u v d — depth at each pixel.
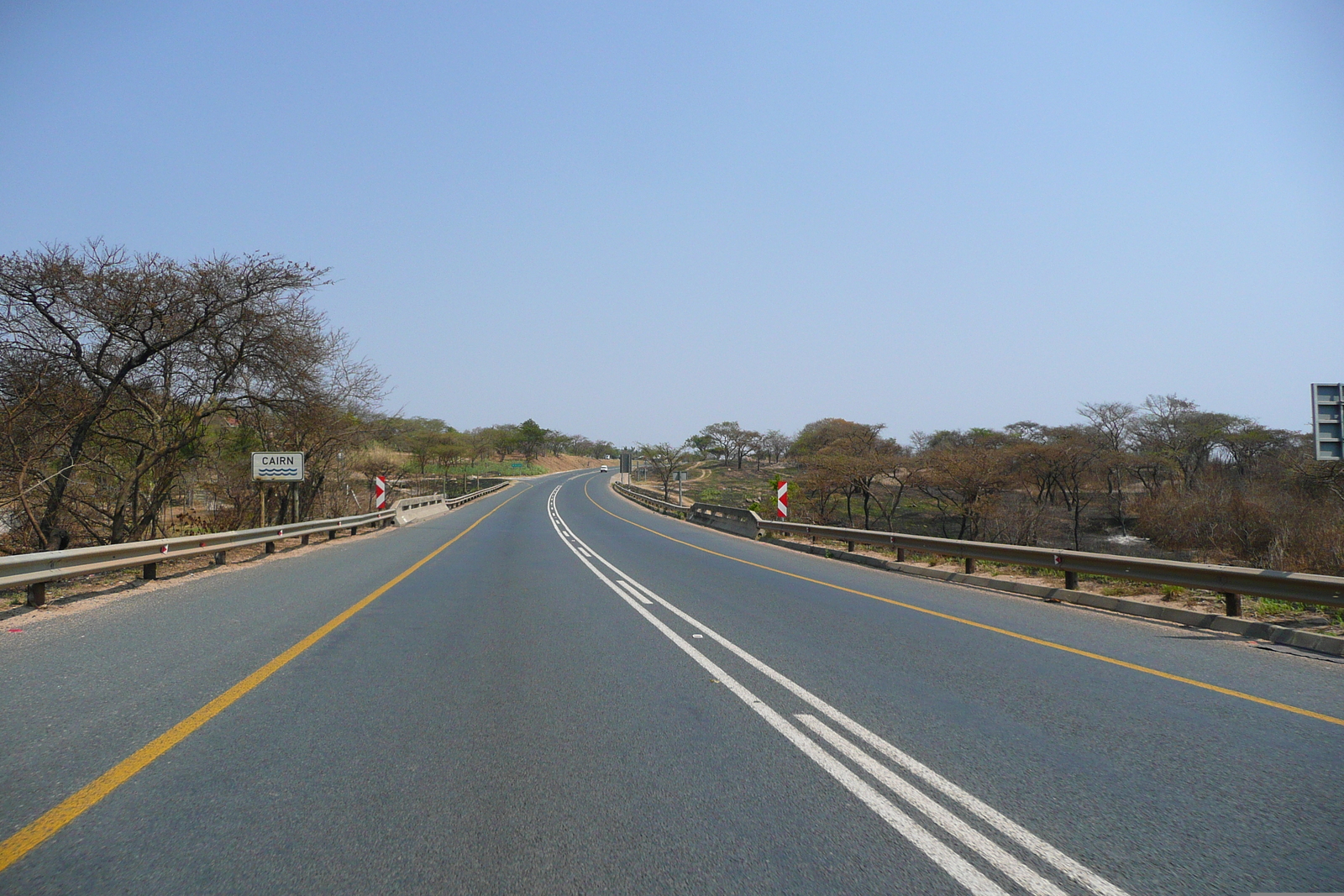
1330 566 21.48
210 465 23.84
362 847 3.54
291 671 6.91
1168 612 9.94
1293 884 3.23
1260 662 7.54
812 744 5.04
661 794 4.20
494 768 4.57
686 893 3.14
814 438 89.94
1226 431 51.38
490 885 3.20
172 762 4.61
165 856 3.44
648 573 15.54
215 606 10.43
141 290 16.20
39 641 8.05
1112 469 51.84
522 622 9.60
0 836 3.62
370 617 9.77
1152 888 3.21
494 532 28.23
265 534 17.17
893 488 72.88
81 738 5.02
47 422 15.80
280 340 19.08
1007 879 3.28
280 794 4.14
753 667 7.25
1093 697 6.22
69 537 16.94
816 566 17.50
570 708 5.85
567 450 194.50
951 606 11.22
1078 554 11.84
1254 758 4.79
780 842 3.63
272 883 3.21
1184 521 41.91
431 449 70.38
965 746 5.03
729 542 25.08
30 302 15.33
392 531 27.73
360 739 5.07
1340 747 5.02
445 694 6.22
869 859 3.46
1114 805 4.07
